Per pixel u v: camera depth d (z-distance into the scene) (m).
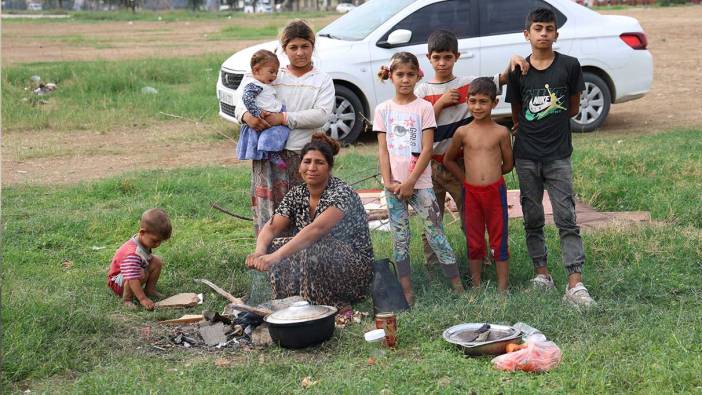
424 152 5.32
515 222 6.95
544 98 5.26
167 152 10.66
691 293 5.45
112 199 8.13
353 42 10.42
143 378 4.18
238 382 4.15
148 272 5.58
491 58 10.50
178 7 84.44
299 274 5.12
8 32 37.91
